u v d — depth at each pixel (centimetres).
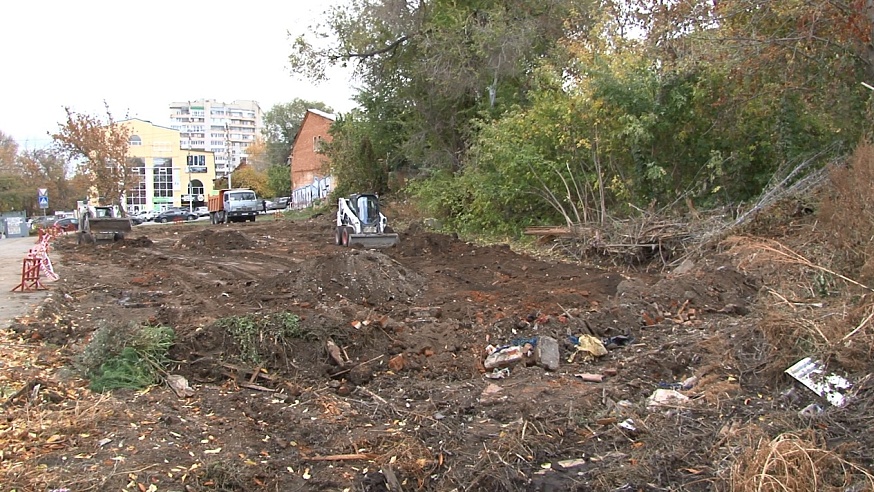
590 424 540
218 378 679
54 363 707
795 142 1482
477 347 769
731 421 523
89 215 2623
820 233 1036
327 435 527
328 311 855
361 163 3678
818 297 833
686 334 801
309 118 5991
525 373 699
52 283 1307
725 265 1088
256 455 482
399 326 795
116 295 1227
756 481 404
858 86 1439
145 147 8088
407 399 632
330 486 438
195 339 720
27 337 822
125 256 1989
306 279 1176
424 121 2841
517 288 1205
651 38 1692
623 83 1608
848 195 855
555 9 2461
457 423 559
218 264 1738
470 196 2266
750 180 1588
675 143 1655
